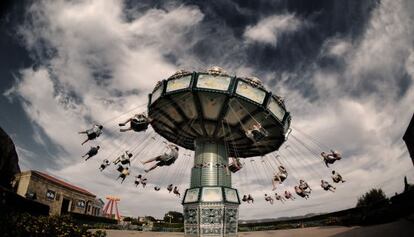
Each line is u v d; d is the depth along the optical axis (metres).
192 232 17.62
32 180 33.03
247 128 20.09
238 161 19.58
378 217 17.61
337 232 17.62
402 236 11.26
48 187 36.31
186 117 19.92
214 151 19.98
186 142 23.67
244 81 17.94
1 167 14.42
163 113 20.14
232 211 18.11
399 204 16.22
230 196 18.42
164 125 21.61
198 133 20.92
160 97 18.42
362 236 13.23
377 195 37.25
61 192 39.06
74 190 42.00
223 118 19.28
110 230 28.78
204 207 17.66
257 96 18.08
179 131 21.80
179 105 19.05
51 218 12.16
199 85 17.52
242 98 17.67
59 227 11.55
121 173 17.50
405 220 14.05
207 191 18.17
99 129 15.74
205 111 18.97
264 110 18.31
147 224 40.59
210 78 17.77
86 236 12.45
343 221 22.25
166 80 18.36
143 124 15.61
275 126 20.09
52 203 36.94
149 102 19.95
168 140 23.62
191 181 19.64
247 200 21.02
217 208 17.61
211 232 17.14
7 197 11.49
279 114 19.38
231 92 17.52
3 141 14.39
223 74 17.89
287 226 28.88
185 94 18.03
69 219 13.20
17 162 16.17
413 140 20.14
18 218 10.44
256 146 23.06
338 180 16.94
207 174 19.06
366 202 37.62
